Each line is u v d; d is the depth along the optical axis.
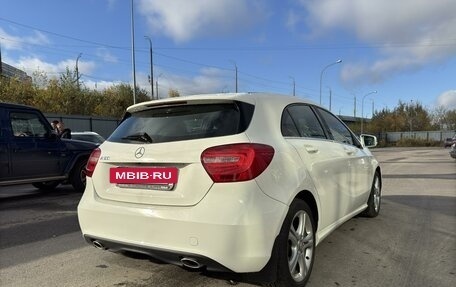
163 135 3.70
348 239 5.44
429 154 31.59
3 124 8.34
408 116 89.88
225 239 3.17
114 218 3.64
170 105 3.91
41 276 4.14
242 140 3.39
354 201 5.42
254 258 3.23
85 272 4.24
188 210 3.31
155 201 3.50
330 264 4.48
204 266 3.29
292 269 3.66
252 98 3.84
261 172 3.35
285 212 3.47
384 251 4.94
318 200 4.14
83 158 9.91
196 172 3.34
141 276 4.12
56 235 5.76
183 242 3.29
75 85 41.25
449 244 5.24
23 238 5.61
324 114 5.19
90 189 3.98
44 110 37.16
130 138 3.90
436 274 4.21
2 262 4.59
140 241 3.49
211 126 3.56
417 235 5.65
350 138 5.89
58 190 10.47
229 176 3.24
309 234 3.94
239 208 3.20
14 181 8.52
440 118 95.19
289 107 4.30
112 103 46.53
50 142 9.18
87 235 3.86
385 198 8.72
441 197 8.87
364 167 5.90
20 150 8.57
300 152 3.97
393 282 4.00
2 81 35.47
